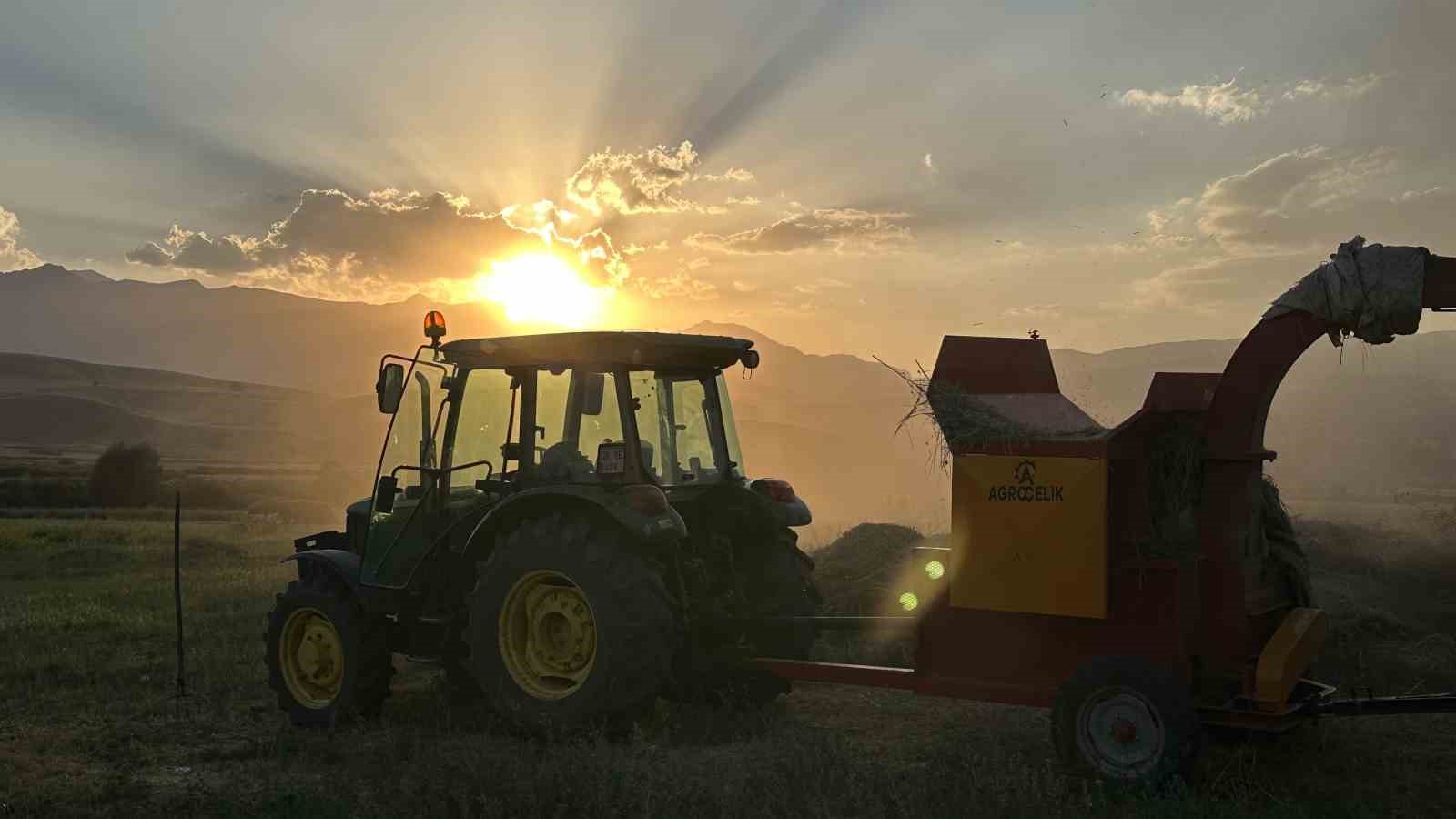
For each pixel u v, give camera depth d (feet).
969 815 17.22
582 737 22.47
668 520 23.31
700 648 25.03
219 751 23.18
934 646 21.65
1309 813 17.57
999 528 20.49
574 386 25.05
